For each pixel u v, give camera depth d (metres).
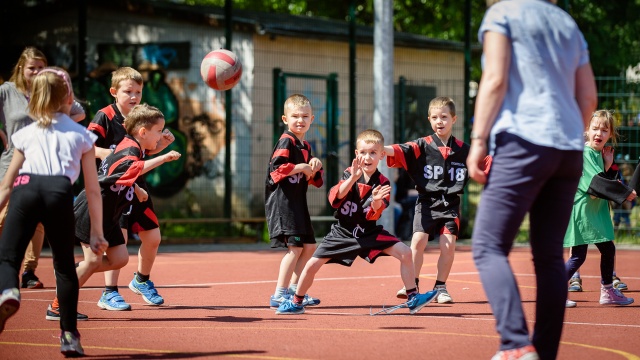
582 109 5.46
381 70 16.73
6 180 6.13
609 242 8.88
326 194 19.91
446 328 7.18
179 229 20.27
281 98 19.25
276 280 11.27
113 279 8.38
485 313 8.12
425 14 33.72
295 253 8.48
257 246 18.11
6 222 5.92
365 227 8.04
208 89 21.42
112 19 21.88
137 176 7.45
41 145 5.98
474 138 5.12
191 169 21.52
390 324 7.44
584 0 22.42
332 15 33.66
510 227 5.12
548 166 5.06
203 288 10.33
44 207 5.88
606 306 8.70
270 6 32.16
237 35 21.11
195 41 21.42
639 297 9.50
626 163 18.39
